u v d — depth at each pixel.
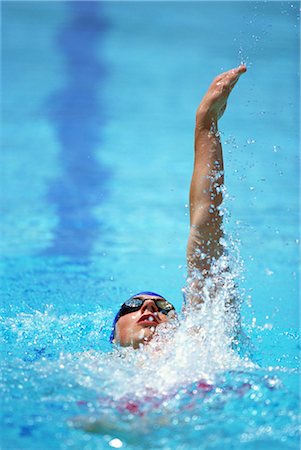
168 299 17.44
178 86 41.06
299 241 21.64
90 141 32.38
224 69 43.72
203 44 49.78
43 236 22.12
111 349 13.24
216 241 12.80
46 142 31.97
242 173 28.39
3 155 30.16
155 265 19.89
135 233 22.61
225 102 13.23
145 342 12.36
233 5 61.09
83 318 15.80
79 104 37.62
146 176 28.11
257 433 9.48
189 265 12.80
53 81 41.28
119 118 35.81
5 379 11.09
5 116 35.34
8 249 20.91
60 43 48.72
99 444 9.28
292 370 11.58
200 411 9.99
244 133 33.22
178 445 9.24
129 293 17.75
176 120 35.69
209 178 12.88
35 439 9.39
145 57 46.53
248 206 24.81
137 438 9.39
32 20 53.97
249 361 11.97
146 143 32.25
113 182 27.36
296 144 31.86
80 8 58.19
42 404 10.28
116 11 58.09
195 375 11.06
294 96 38.78
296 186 27.11
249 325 15.62
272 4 56.44
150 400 10.35
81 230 22.70
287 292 17.97
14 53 46.09
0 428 9.66
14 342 13.91
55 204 25.00
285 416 9.89
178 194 26.28
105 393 10.62
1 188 26.42
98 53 46.94
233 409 10.05
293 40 51.00
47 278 18.64
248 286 18.39
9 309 16.30
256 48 48.81
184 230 22.92
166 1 61.78
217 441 9.30
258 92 39.59
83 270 19.34
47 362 11.89
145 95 39.50
